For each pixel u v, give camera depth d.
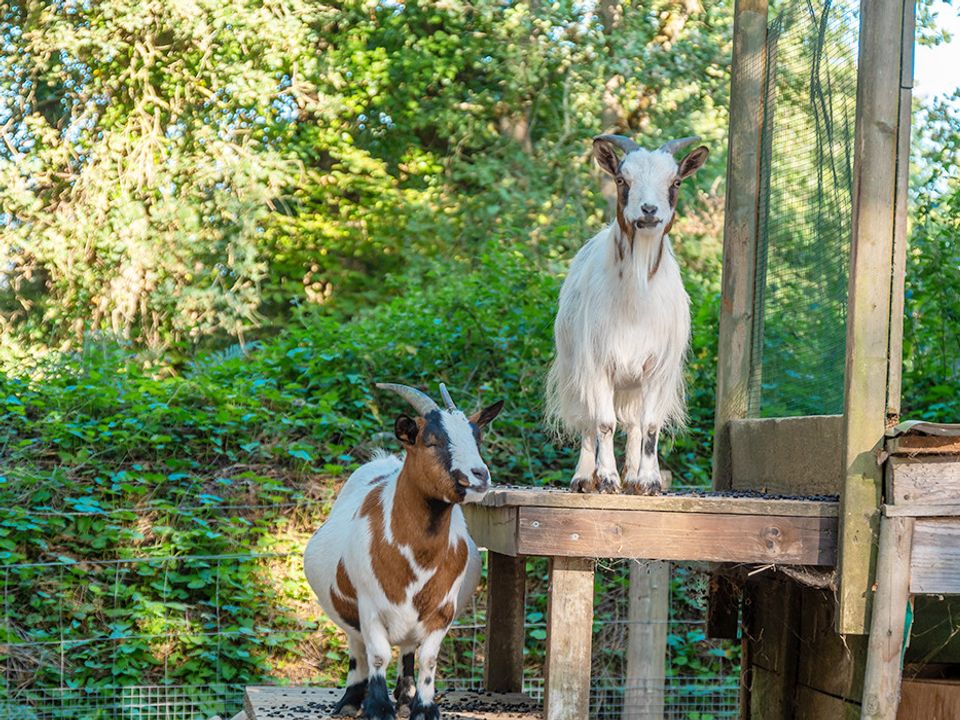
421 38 16.05
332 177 15.77
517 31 15.62
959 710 5.35
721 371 6.82
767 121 6.72
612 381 5.27
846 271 5.55
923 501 4.79
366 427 10.14
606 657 8.92
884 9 4.89
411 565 5.02
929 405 9.45
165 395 10.05
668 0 15.76
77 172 15.51
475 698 6.41
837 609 4.87
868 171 4.88
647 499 4.78
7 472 8.95
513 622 6.69
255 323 15.07
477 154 16.34
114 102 15.48
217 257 15.29
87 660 8.20
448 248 15.68
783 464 5.98
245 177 15.01
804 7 6.25
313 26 16.20
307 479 9.62
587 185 15.55
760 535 4.87
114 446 9.48
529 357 10.80
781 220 6.43
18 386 10.20
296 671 8.59
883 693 4.78
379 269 16.41
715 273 15.11
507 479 9.88
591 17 15.79
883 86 4.88
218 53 15.33
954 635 5.89
